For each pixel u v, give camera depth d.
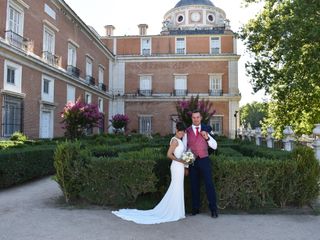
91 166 6.30
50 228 4.99
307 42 18.14
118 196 6.27
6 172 8.47
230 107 36.75
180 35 38.22
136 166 6.17
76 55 26.70
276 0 21.92
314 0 17.45
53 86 21.89
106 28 41.31
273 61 23.45
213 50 37.94
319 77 18.69
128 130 37.53
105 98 35.38
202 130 5.90
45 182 9.95
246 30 24.23
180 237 4.59
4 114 16.14
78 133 18.11
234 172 5.97
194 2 46.97
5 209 6.23
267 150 8.48
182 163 5.63
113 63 38.53
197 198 5.86
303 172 6.24
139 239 4.51
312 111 23.02
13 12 17.38
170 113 37.41
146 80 38.22
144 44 38.91
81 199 6.72
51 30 21.80
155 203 6.33
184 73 37.59
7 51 16.16
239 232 4.83
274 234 4.74
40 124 19.92
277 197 6.24
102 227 5.04
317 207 6.24
